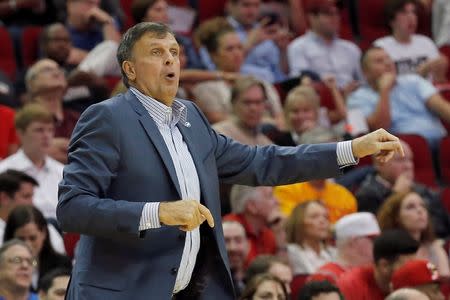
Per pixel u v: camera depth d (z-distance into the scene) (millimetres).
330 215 22609
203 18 31422
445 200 25078
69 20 27531
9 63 27609
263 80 26781
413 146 26594
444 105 28062
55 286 16266
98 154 10094
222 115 25094
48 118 21406
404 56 30672
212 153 10719
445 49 32281
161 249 10227
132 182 10180
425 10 33188
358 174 24266
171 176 10227
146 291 10109
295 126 24641
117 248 10164
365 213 20516
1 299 16109
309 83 27391
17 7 29109
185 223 9641
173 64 10406
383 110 27672
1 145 23156
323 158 10781
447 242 22750
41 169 21453
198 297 10469
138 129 10305
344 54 30328
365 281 17969
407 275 17109
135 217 9734
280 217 20938
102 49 26094
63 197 9992
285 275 17844
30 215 18078
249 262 19922
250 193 20656
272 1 32500
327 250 20891
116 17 29281
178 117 10578
